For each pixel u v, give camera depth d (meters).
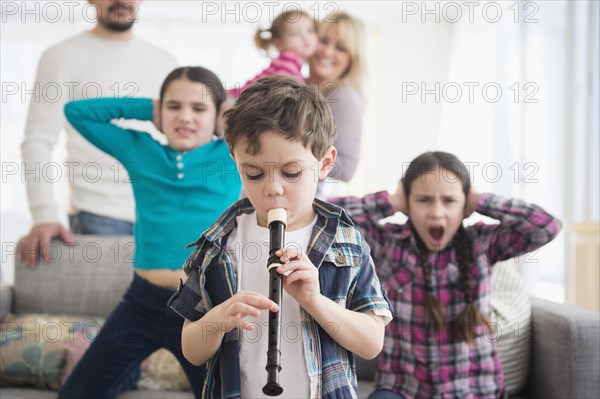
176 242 1.67
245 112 0.94
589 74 2.84
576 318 1.66
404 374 1.67
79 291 2.18
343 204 1.72
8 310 2.16
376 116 4.76
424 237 1.65
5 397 1.82
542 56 3.16
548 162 3.11
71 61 2.33
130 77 2.40
